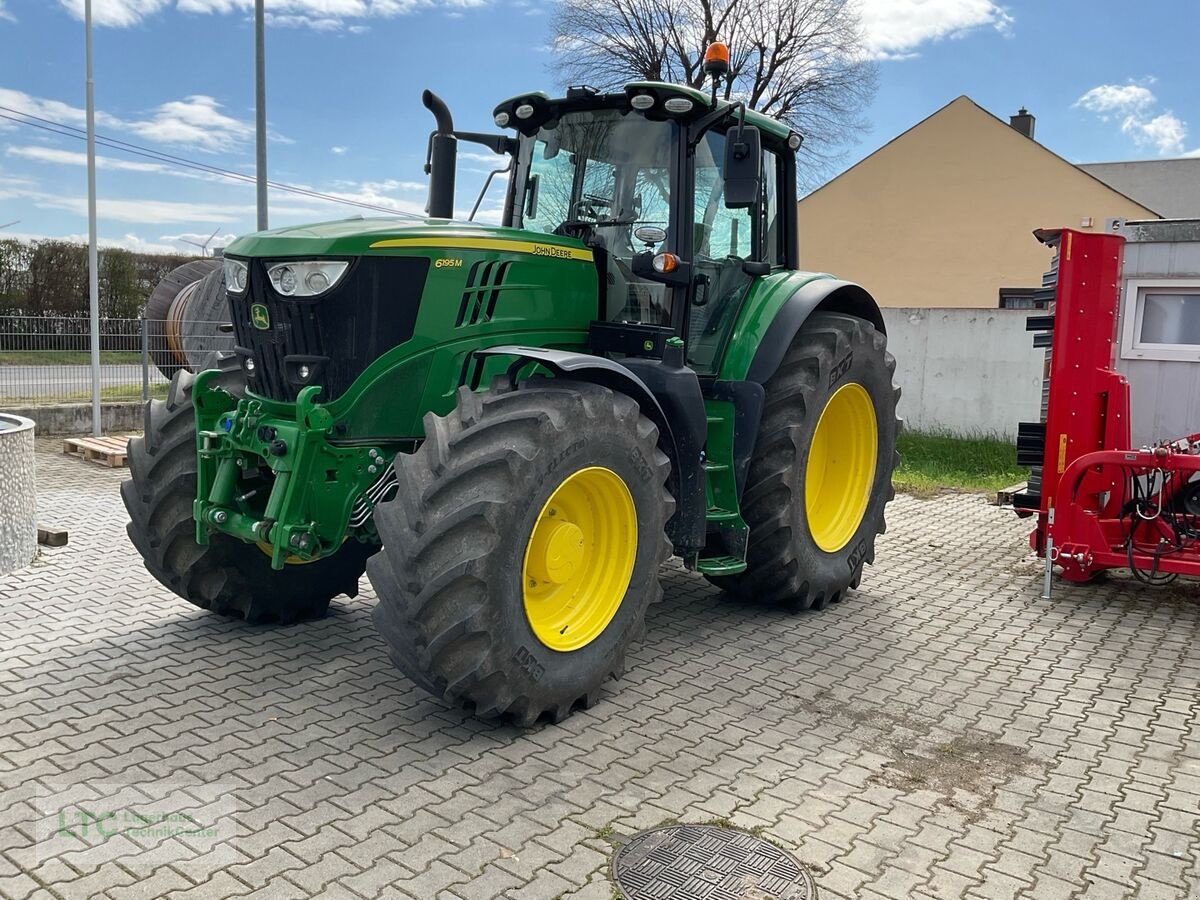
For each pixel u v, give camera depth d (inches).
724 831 120.7
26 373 468.4
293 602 193.0
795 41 1023.0
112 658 174.2
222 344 463.2
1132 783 136.6
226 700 156.6
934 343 533.0
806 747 145.9
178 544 177.3
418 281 154.9
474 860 112.5
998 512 341.1
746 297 203.5
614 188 187.6
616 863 112.7
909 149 944.3
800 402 198.4
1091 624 210.4
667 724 153.0
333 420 151.9
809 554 206.5
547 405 144.6
